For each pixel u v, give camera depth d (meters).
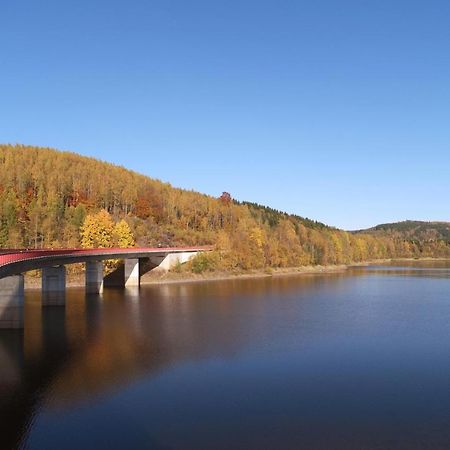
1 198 131.75
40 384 34.97
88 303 79.50
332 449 24.56
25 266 59.62
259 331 53.81
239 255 150.62
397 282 122.75
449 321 60.62
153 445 25.19
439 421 27.92
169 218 182.00
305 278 138.62
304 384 34.53
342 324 58.31
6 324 54.25
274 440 25.58
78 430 27.12
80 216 133.12
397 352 43.78
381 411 29.41
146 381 35.47
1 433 26.84
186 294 93.94
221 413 29.23
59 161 188.25
